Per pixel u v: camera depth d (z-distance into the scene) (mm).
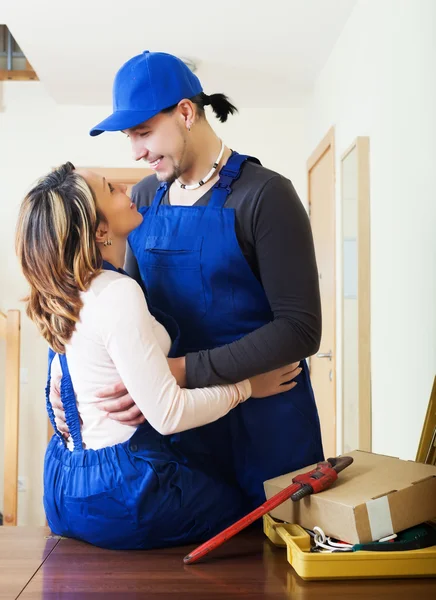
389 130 3014
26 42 4230
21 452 5430
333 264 4219
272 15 3787
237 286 1819
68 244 1627
